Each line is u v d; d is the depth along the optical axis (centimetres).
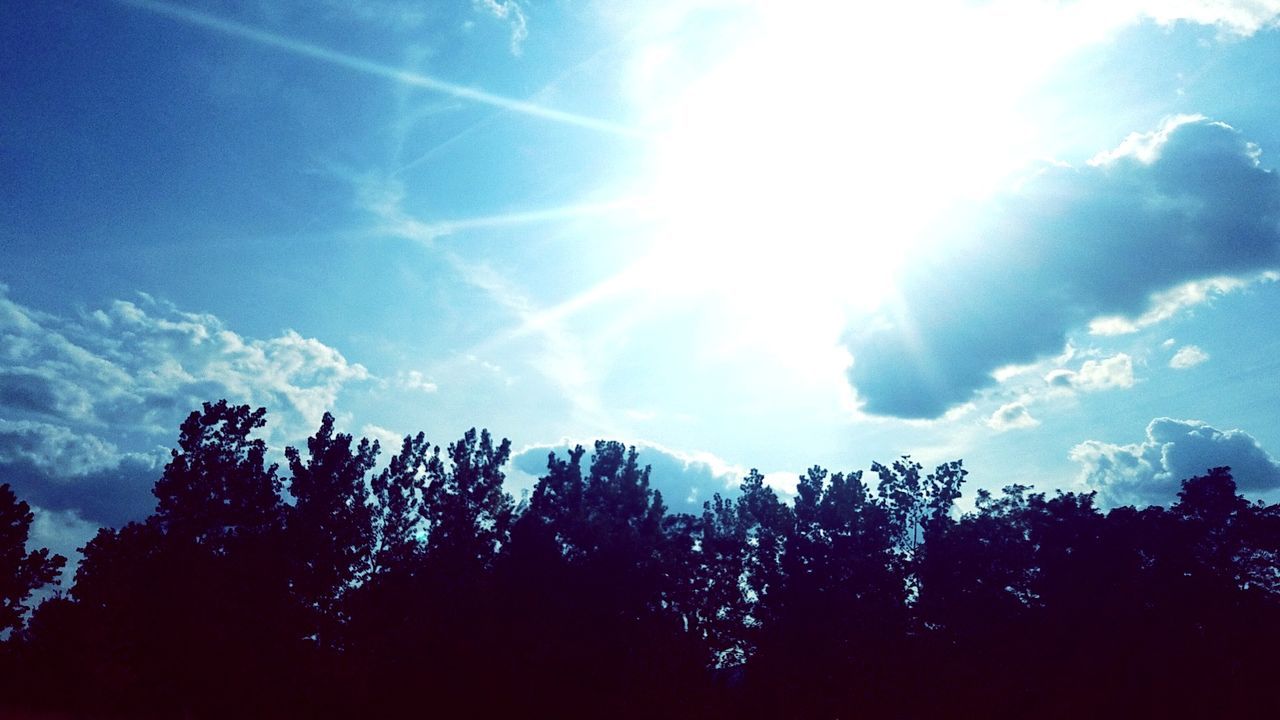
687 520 2886
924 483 3141
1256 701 2786
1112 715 2820
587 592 2414
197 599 2694
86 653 3444
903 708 2694
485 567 2814
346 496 3056
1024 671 2847
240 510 2952
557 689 2328
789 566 2827
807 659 2656
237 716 2648
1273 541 3147
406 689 2511
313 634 2862
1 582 4541
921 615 2873
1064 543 3167
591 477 2845
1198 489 3347
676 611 2691
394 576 2755
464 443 3048
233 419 3106
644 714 2392
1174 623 2964
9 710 3497
